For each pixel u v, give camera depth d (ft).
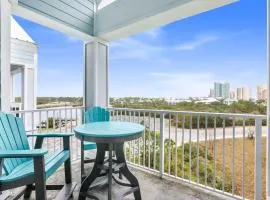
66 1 12.73
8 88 9.02
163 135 10.53
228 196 8.48
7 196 8.20
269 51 7.25
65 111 13.34
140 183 9.87
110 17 13.69
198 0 9.65
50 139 15.75
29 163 7.50
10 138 7.50
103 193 8.81
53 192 8.96
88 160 10.23
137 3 12.16
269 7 7.30
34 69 22.67
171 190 9.16
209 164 13.03
